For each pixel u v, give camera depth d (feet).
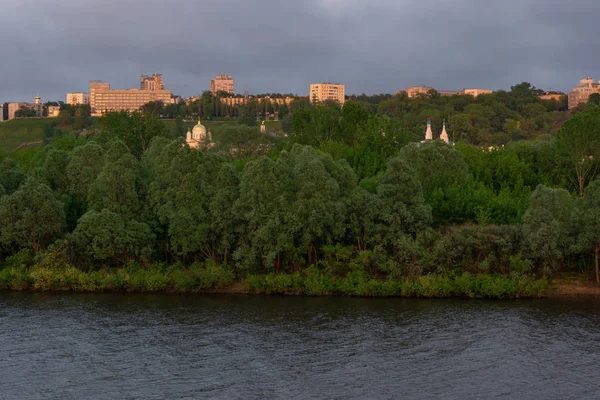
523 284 313.53
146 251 344.69
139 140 556.10
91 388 218.38
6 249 358.02
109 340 263.49
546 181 422.82
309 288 325.42
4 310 304.71
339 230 333.62
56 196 378.32
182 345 257.55
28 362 240.32
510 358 239.30
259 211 335.67
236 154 590.96
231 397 210.79
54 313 300.20
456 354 244.01
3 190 369.91
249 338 264.93
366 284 321.73
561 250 322.34
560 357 239.50
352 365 235.61
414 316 289.74
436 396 209.77
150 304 315.58
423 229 336.49
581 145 417.90
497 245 321.93
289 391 214.69
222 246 343.87
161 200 359.66
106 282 335.67
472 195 368.48
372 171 437.17
